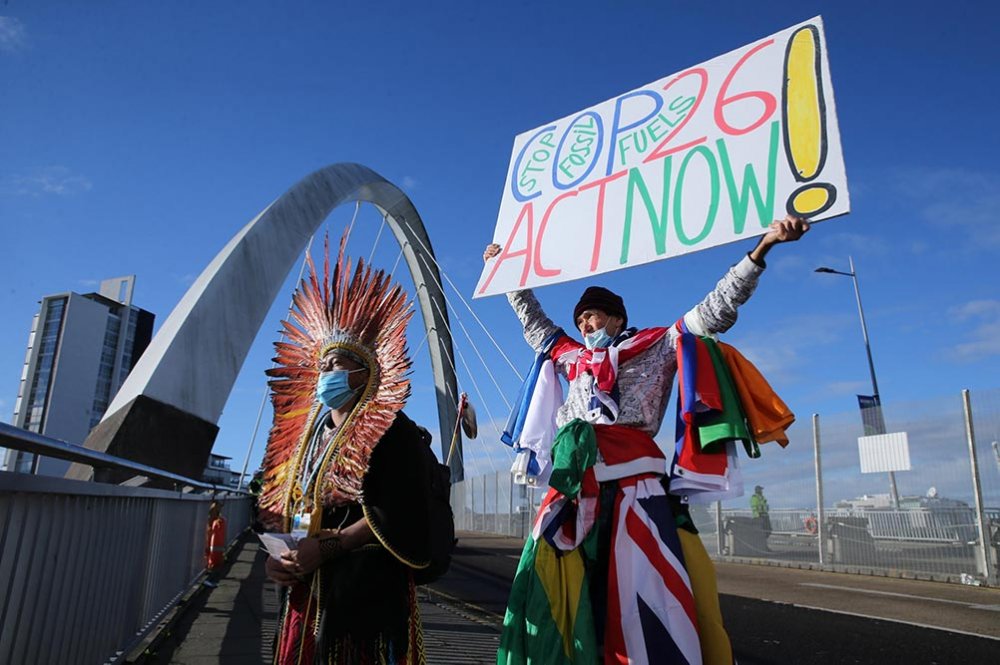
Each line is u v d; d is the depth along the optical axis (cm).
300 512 224
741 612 712
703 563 237
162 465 1678
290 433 248
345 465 216
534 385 302
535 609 231
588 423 243
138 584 447
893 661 498
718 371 243
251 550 1459
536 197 335
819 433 1250
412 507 208
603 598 238
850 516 1164
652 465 245
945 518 1001
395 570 210
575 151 330
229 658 457
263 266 2284
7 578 234
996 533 919
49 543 271
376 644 197
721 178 273
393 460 212
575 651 224
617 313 279
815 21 266
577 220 316
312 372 250
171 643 503
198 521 827
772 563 1319
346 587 202
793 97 263
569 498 234
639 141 308
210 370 1909
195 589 765
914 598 819
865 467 1145
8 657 238
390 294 239
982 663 486
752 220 258
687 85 300
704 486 239
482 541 2058
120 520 387
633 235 294
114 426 1645
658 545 229
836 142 246
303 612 213
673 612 219
